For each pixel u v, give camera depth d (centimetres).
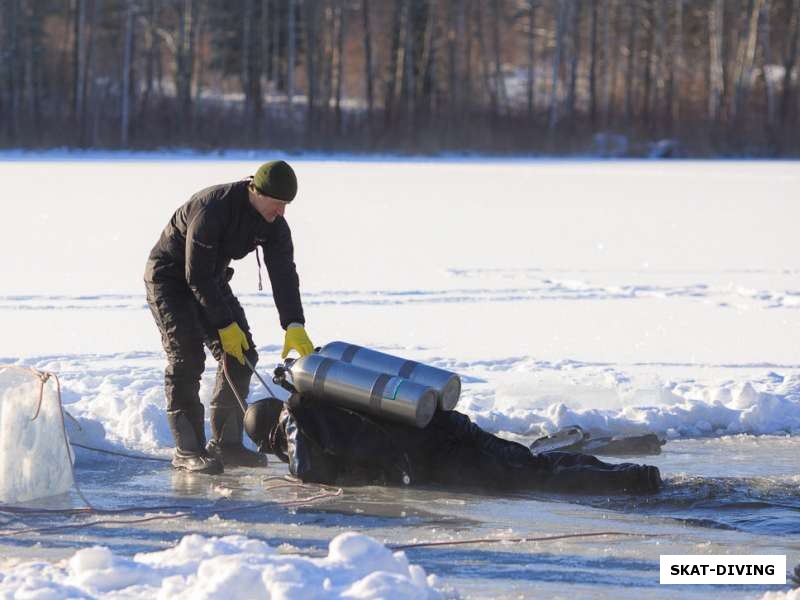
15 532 744
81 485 876
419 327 1647
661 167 7094
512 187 4984
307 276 2212
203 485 880
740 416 1095
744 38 9631
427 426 891
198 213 890
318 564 585
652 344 1536
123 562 600
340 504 826
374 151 8594
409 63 9744
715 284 2166
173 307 918
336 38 10506
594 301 1928
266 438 912
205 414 1045
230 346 899
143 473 918
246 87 9362
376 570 587
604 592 635
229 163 6738
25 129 8162
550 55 11462
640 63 11044
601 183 5319
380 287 2072
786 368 1373
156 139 8331
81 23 8906
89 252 2556
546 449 988
